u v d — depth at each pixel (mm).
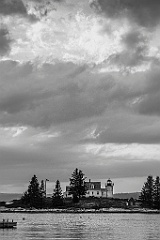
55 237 97062
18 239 92438
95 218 182750
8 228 120938
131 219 176750
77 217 190250
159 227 131625
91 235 103000
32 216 198625
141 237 99750
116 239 94750
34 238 94625
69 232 110500
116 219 176375
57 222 151375
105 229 122125
